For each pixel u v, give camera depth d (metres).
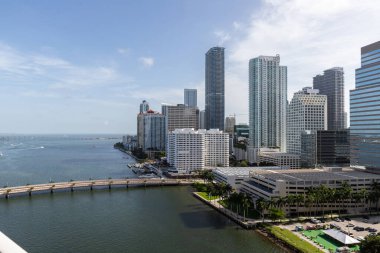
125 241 191.62
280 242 186.12
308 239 185.00
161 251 176.12
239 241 190.38
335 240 182.50
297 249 170.88
